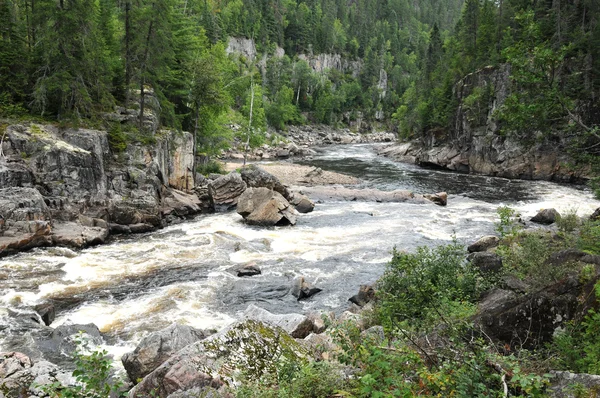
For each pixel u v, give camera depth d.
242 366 8.63
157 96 37.03
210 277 19.92
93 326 14.09
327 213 34.28
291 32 148.00
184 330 11.16
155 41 32.78
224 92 49.72
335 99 130.25
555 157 53.59
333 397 6.68
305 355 9.26
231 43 123.12
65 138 27.59
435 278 13.86
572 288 9.11
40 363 9.95
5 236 21.72
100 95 31.91
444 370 6.04
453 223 30.83
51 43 28.42
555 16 55.53
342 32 167.62
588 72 45.41
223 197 35.19
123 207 27.38
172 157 36.12
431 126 76.38
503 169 58.28
